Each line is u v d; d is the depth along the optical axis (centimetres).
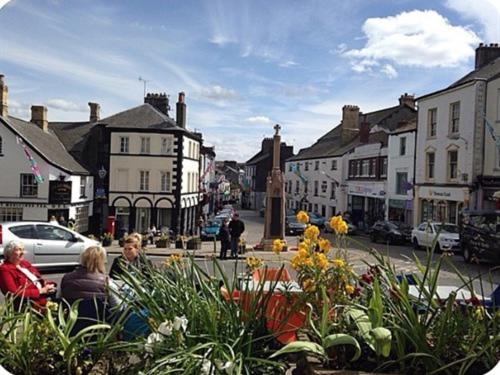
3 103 2650
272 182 1939
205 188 4509
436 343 306
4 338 310
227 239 1547
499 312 312
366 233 3195
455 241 1872
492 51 2619
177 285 344
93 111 3519
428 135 2658
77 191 2842
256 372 291
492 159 2230
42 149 2669
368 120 4288
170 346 292
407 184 2831
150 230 2697
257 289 351
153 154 3144
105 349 304
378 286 320
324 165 4400
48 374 302
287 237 2836
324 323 303
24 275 496
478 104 2269
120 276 388
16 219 2600
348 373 297
